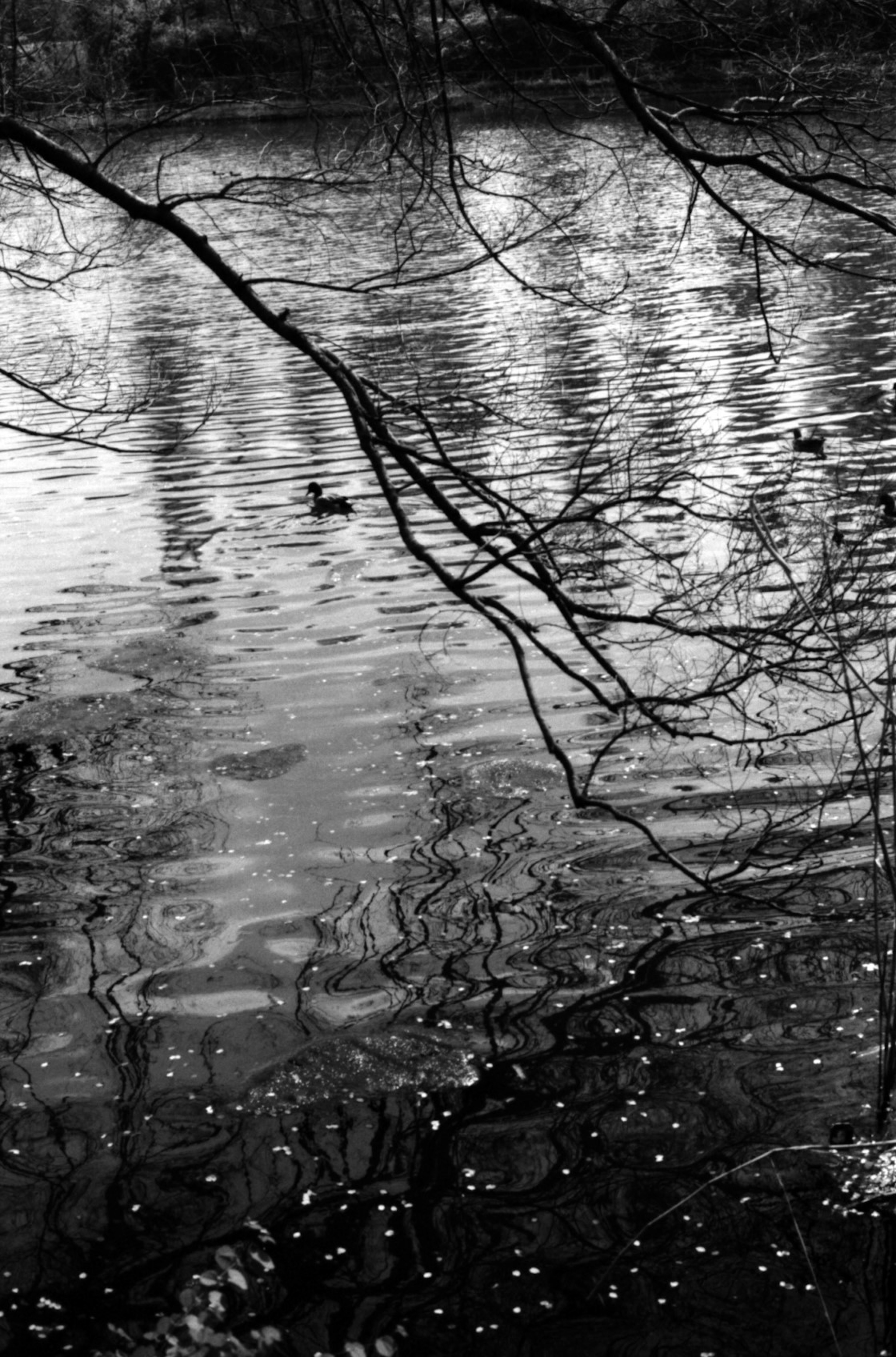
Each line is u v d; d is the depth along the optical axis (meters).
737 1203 5.02
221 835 8.02
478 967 6.60
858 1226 4.88
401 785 8.41
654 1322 4.55
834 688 7.32
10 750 9.31
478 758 8.66
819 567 6.90
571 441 6.61
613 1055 5.90
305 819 8.10
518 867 7.44
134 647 10.95
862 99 6.12
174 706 9.80
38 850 7.99
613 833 7.68
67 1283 4.84
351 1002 6.39
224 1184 5.29
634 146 7.19
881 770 5.60
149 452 6.52
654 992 6.30
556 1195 5.13
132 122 6.75
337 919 7.09
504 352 18.50
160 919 7.20
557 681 9.62
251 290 5.63
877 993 6.14
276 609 11.54
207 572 12.66
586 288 9.25
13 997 6.61
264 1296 4.73
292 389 19.42
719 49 6.26
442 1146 5.43
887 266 22.38
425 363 9.63
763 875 7.16
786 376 16.98
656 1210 5.02
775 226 26.39
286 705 9.68
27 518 14.84
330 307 24.61
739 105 6.26
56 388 18.44
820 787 7.91
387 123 6.13
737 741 5.56
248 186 6.07
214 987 6.59
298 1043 6.11
